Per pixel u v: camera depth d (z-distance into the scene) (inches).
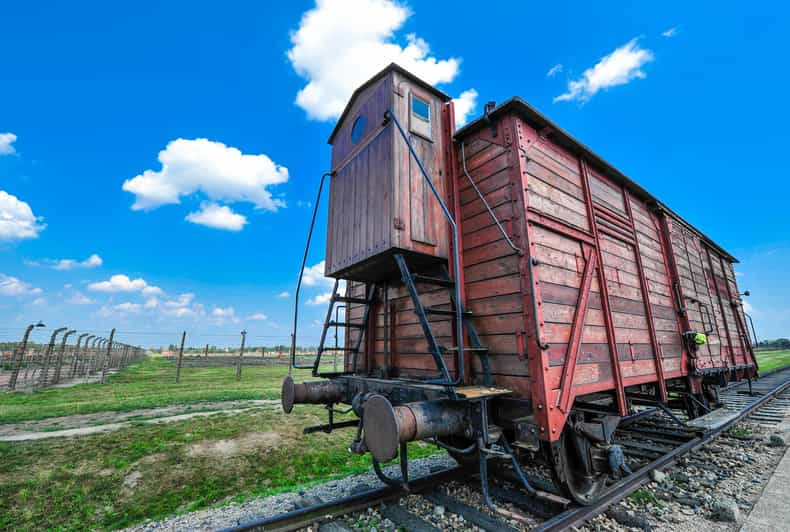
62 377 929.5
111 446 276.7
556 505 145.0
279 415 392.2
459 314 134.9
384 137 178.9
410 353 195.0
